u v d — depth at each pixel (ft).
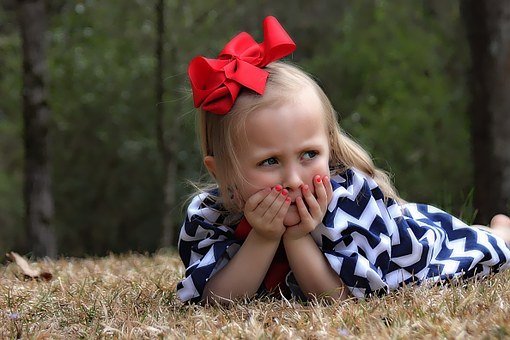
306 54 69.77
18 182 78.02
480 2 26.58
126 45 58.75
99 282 14.24
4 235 74.69
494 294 10.61
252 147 10.86
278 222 10.96
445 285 11.71
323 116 11.29
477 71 27.02
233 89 10.95
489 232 14.62
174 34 52.80
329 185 11.17
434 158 61.05
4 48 56.39
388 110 61.82
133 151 70.74
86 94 65.51
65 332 10.34
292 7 65.10
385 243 11.71
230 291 11.48
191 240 12.34
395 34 63.52
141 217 76.84
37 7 40.29
